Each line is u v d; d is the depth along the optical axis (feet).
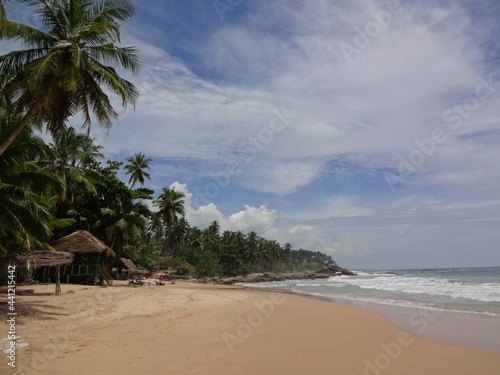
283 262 376.07
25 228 43.50
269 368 22.22
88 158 99.66
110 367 20.89
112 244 108.37
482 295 75.72
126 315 40.19
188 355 24.52
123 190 112.88
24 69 36.35
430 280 164.35
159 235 240.53
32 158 41.78
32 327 30.35
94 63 40.47
